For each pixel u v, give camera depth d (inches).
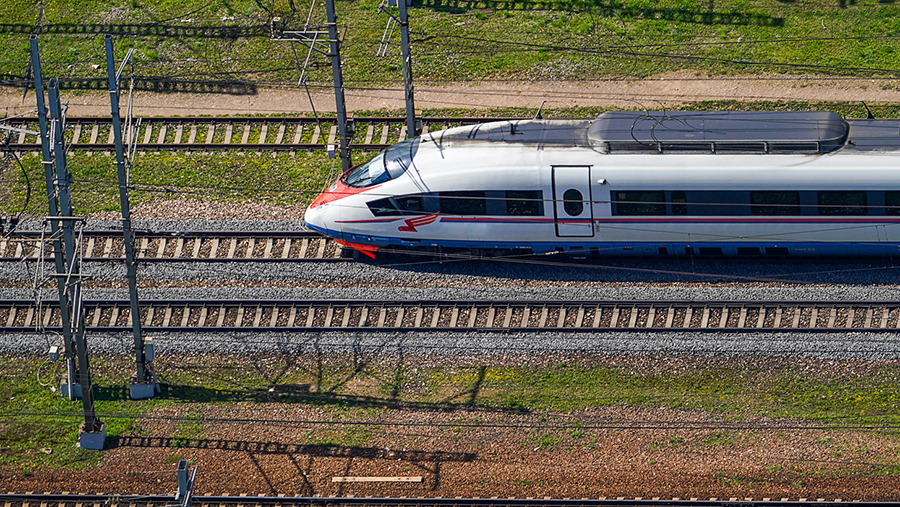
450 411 2064.5
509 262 2426.2
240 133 2874.0
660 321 2234.3
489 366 2167.8
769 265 2370.8
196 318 2303.2
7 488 1913.1
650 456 1936.5
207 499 1875.0
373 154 2775.6
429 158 2365.9
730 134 2316.7
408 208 2364.7
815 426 1996.8
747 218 2297.0
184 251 2476.6
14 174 2743.6
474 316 2265.0
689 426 2006.6
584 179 2293.3
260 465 1951.3
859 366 2118.6
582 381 2127.2
